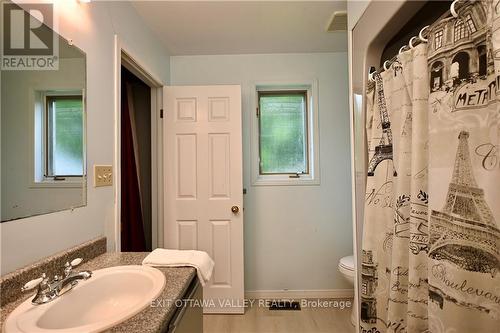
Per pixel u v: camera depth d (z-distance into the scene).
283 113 2.63
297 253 2.49
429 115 0.92
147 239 2.49
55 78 1.08
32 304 0.79
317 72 2.52
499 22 0.69
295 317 2.15
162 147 2.33
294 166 2.62
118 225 1.48
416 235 0.98
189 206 2.28
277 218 2.50
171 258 1.18
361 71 1.47
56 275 0.99
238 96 2.29
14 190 0.88
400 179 1.07
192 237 2.28
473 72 0.80
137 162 2.42
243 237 2.37
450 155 0.85
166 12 1.83
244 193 2.50
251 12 1.85
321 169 2.50
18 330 0.66
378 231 1.29
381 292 1.26
